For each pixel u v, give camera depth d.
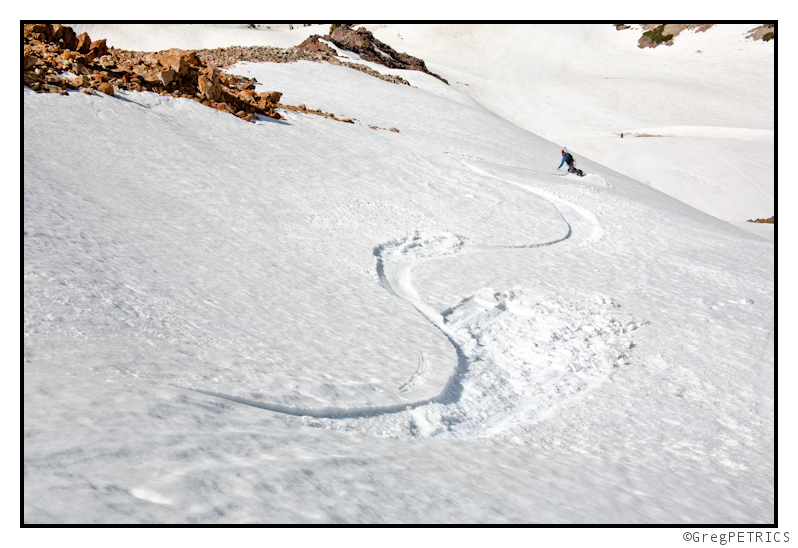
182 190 12.40
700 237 18.36
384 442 5.04
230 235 10.88
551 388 7.74
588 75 61.75
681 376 8.21
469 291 10.88
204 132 16.98
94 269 7.22
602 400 7.30
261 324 7.37
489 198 18.25
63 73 16.14
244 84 25.84
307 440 4.55
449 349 8.13
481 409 6.85
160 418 4.15
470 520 3.49
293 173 16.44
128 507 2.91
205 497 3.15
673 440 6.27
